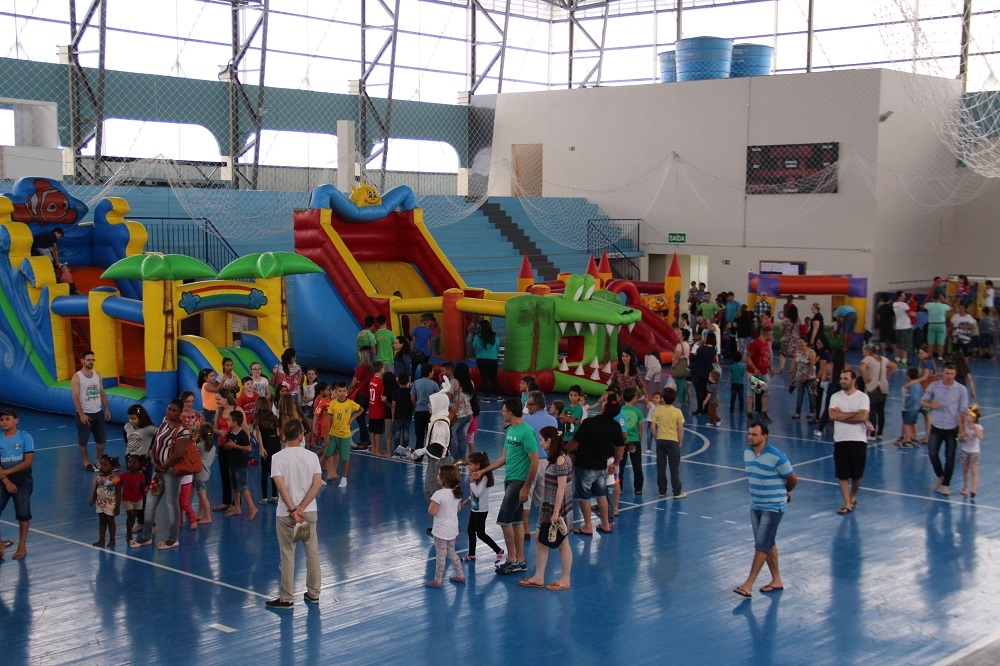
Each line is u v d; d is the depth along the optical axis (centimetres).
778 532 1170
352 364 2167
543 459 1077
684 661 819
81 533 1140
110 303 1669
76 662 807
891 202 2997
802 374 1819
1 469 1023
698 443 1641
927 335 2619
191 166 3077
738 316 2623
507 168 3681
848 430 1241
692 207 3294
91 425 1406
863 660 825
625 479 1406
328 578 1002
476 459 1026
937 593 978
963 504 1293
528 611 920
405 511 1238
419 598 950
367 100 3462
